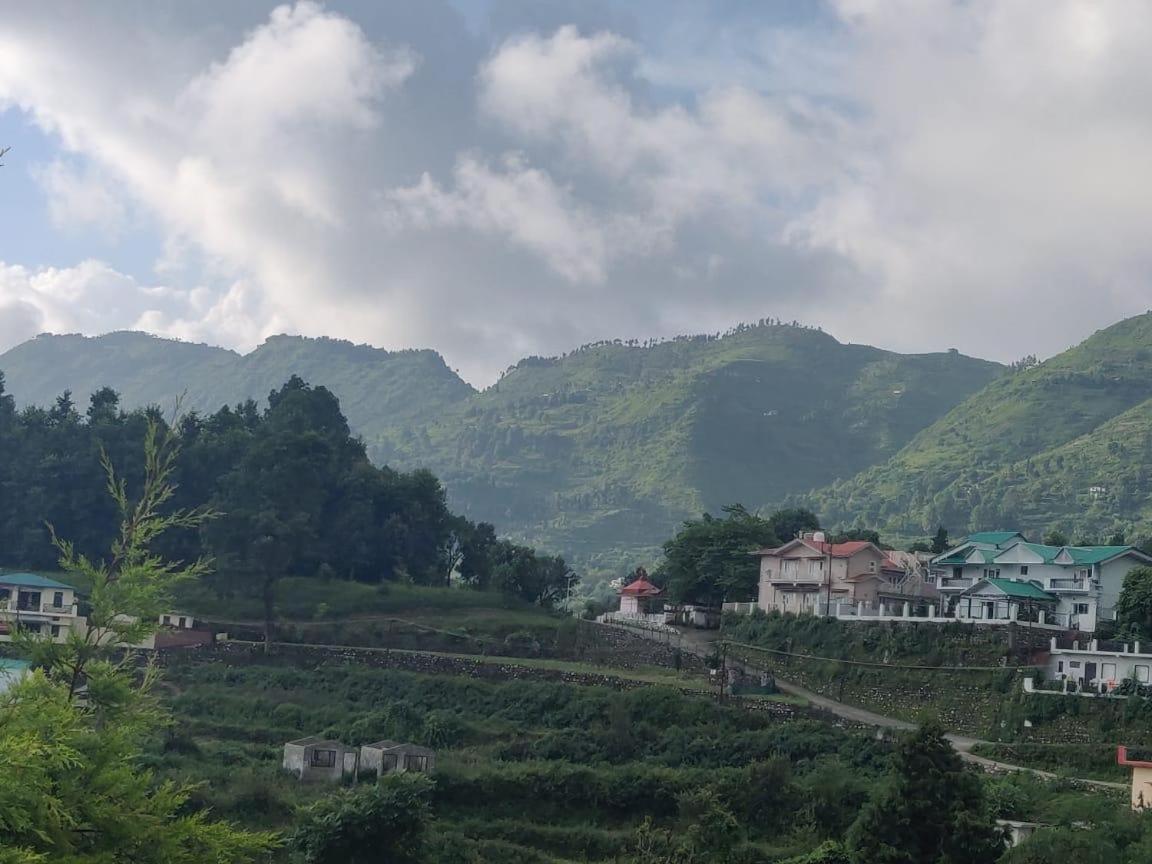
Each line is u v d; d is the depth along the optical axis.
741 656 108.56
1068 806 68.75
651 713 94.00
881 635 100.69
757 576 123.44
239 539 119.62
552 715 96.81
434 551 148.62
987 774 80.81
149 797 27.31
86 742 26.09
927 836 58.12
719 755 87.62
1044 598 105.62
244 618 123.06
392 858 72.62
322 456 134.75
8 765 23.05
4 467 139.75
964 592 104.88
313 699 104.12
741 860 71.25
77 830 25.36
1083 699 85.69
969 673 93.56
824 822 76.94
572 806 81.31
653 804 80.62
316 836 71.81
